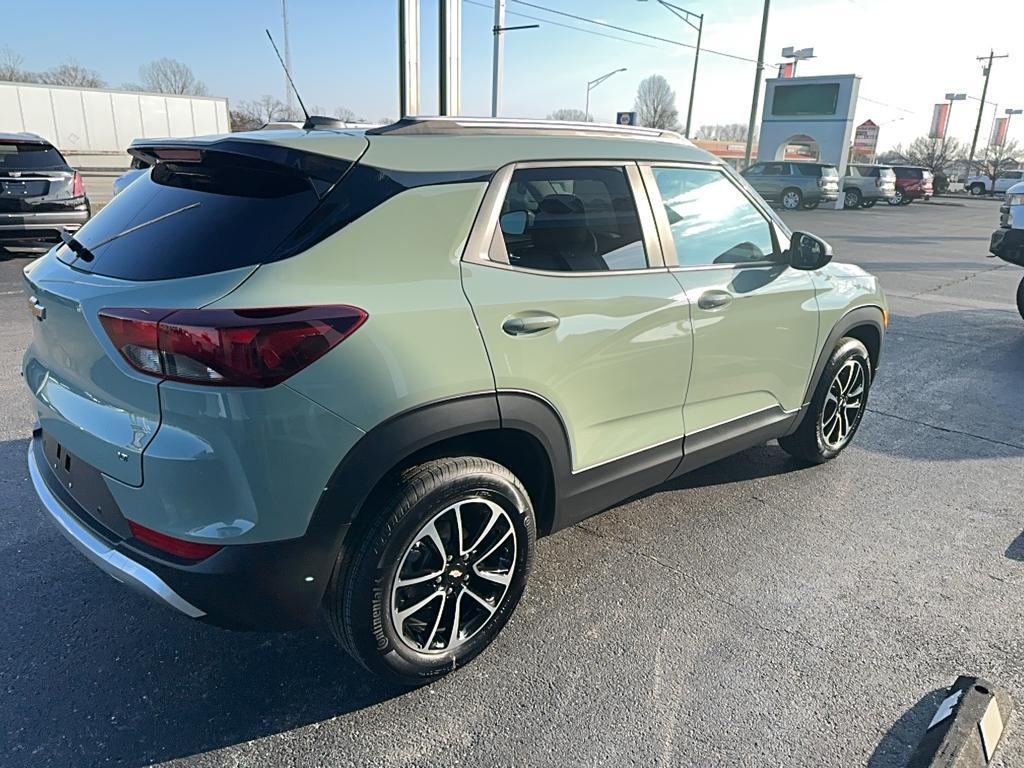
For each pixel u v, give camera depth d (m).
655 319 2.92
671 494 4.03
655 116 65.06
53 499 2.42
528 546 2.67
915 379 6.27
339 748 2.26
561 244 2.68
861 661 2.71
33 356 2.60
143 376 2.00
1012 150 76.06
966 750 2.20
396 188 2.26
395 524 2.24
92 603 2.92
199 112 35.16
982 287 11.10
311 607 2.21
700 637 2.82
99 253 2.36
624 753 2.27
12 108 29.95
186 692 2.48
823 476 4.29
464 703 2.46
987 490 4.16
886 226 22.28
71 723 2.32
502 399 2.40
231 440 1.95
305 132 2.41
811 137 31.05
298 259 2.06
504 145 2.59
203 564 2.02
